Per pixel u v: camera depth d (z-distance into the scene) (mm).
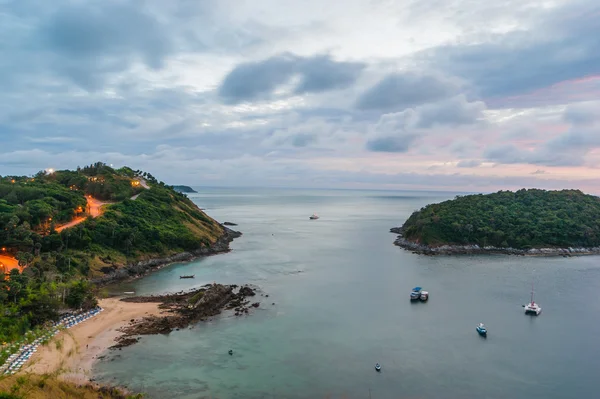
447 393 65812
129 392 63656
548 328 93125
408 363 75625
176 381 67625
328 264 161500
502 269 154875
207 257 173375
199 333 87500
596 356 79250
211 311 100875
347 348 81562
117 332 86500
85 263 126812
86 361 73375
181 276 138375
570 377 71375
